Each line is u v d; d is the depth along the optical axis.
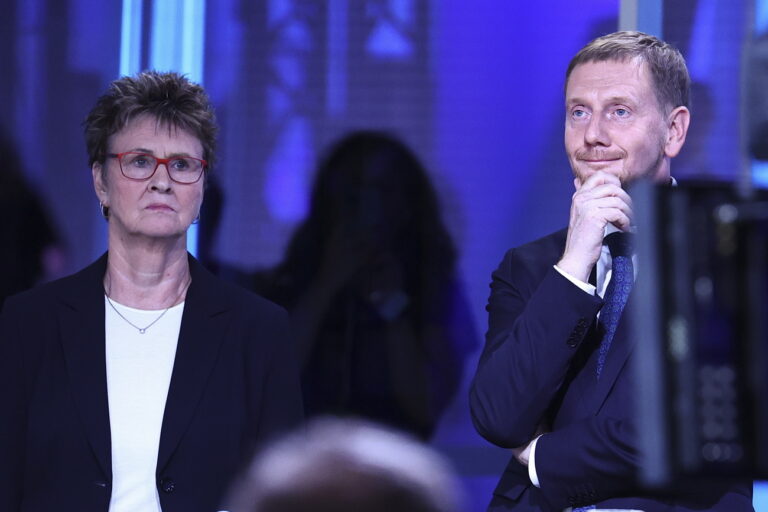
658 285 3.65
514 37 13.55
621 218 7.38
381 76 13.68
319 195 13.52
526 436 7.38
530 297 7.92
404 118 13.65
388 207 13.46
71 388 7.53
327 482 2.38
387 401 13.11
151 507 7.46
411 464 2.45
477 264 13.48
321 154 13.59
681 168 12.98
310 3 13.67
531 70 13.57
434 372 13.22
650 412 3.62
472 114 13.59
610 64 7.71
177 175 7.80
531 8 13.54
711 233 3.68
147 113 7.79
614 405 7.27
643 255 3.70
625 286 7.56
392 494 2.40
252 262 13.49
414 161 13.54
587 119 7.79
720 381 3.61
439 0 13.59
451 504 2.45
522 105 13.57
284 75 13.66
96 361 7.63
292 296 13.40
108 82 13.41
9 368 7.62
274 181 13.55
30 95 13.37
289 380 8.15
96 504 7.36
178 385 7.65
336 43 13.68
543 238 8.31
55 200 13.33
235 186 13.53
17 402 7.58
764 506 12.51
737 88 12.98
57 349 7.70
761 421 3.59
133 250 7.82
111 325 7.82
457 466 13.11
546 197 13.54
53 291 7.94
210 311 8.00
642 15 13.09
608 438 7.03
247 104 13.61
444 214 13.51
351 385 13.11
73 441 7.44
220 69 13.59
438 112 13.63
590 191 7.50
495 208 13.53
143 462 7.49
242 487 2.51
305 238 13.48
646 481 3.62
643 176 7.69
